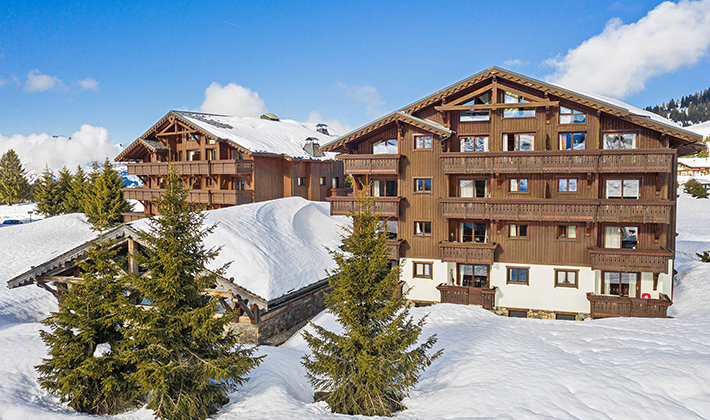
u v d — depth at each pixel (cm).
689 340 1772
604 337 1889
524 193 2494
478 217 2466
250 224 2633
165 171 4319
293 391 1528
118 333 1422
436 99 2550
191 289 1324
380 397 1352
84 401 1361
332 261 2688
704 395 1315
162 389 1225
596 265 2344
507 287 2536
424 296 2667
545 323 2184
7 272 3272
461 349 1817
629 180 2359
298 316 2359
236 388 1504
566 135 2425
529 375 1483
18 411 1247
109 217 4322
